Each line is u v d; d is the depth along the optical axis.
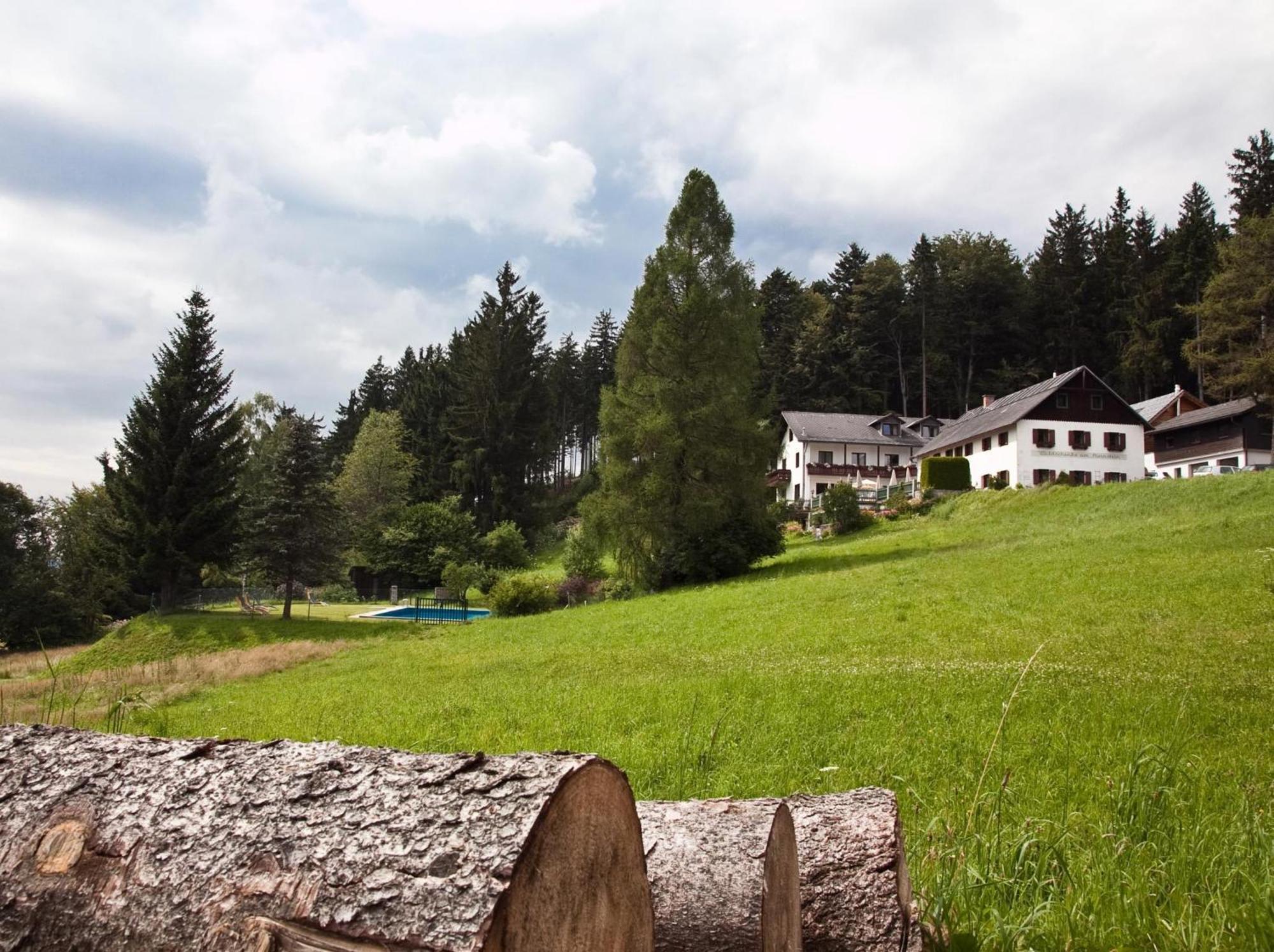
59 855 2.10
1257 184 70.06
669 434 36.50
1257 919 3.38
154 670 23.47
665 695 12.30
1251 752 7.81
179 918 1.90
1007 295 88.38
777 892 2.93
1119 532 27.70
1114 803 5.27
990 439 56.59
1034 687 11.16
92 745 2.49
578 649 20.34
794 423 69.19
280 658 25.44
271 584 38.56
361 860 1.85
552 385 86.00
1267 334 48.03
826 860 3.35
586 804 1.94
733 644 18.41
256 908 1.84
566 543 47.44
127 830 2.11
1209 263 73.94
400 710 13.45
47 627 38.97
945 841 4.53
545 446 71.31
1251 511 27.97
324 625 35.34
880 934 3.21
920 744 8.52
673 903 2.78
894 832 3.43
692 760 8.23
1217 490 32.34
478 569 51.16
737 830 2.98
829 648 16.59
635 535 37.22
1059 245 90.56
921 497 48.28
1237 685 11.02
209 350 40.06
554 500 73.38
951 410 88.19
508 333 69.44
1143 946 3.33
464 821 1.87
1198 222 77.69
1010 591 20.59
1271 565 18.17
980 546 31.03
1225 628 14.98
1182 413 62.09
